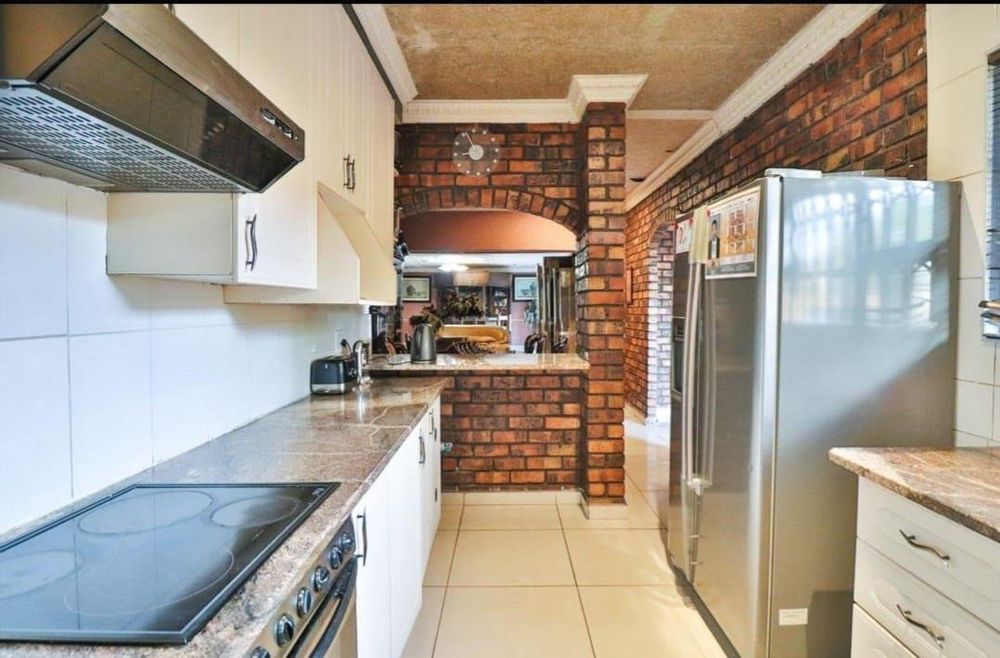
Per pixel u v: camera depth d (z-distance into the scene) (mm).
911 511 1206
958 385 1678
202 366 1573
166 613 736
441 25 2320
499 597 2287
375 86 2473
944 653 1114
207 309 1603
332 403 2234
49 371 1049
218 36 1089
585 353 3225
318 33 1704
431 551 2691
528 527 3012
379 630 1453
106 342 1197
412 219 5977
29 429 1006
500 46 2523
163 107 828
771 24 2328
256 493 1176
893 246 1665
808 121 2596
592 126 3025
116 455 1223
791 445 1650
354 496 1161
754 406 1676
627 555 2672
